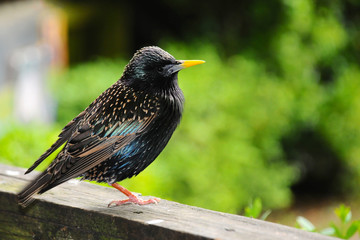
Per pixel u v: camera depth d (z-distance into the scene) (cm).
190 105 1264
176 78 500
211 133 1272
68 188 465
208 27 1817
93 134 468
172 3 1894
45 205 434
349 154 1711
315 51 1706
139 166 495
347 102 1695
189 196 1223
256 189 1433
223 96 1328
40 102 1575
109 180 488
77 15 1956
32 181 432
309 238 375
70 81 1495
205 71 1385
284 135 1650
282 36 1675
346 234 480
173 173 1196
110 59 1995
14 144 866
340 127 1700
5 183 467
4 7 1515
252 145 1445
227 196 1280
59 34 1794
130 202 437
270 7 1686
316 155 1742
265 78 1526
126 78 496
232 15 1781
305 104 1636
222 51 1716
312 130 1702
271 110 1470
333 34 1720
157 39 2047
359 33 1859
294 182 1720
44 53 1664
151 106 480
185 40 1875
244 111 1402
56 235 433
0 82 1503
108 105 481
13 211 447
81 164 454
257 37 1692
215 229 387
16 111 1543
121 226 407
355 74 1780
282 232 383
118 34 2061
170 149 1220
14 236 448
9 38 1524
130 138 476
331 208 1703
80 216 422
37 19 1634
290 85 1633
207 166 1245
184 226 391
